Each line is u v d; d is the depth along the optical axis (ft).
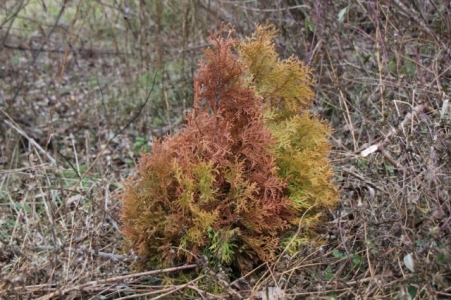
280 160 6.61
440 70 9.42
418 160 7.07
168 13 15.31
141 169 6.38
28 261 6.75
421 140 7.50
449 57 9.23
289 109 6.79
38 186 7.85
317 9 10.62
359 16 12.55
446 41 9.91
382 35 10.18
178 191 6.17
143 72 14.66
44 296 5.93
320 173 6.60
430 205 6.67
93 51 16.10
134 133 12.90
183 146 6.30
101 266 6.84
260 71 6.63
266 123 6.72
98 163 10.68
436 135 6.86
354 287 6.10
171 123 12.94
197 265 6.14
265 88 6.70
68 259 6.51
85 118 13.43
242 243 6.44
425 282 5.55
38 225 7.45
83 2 14.34
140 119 13.15
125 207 6.51
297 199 6.50
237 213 6.21
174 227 6.18
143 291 6.39
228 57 6.21
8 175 10.30
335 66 11.12
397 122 7.89
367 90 10.19
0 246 7.19
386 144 8.04
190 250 6.30
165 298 6.36
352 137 9.20
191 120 6.46
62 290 5.92
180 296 6.11
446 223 5.81
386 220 6.47
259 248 6.28
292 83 6.64
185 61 14.47
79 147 12.39
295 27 12.14
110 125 13.01
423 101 8.11
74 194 9.11
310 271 6.33
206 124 6.17
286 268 6.11
